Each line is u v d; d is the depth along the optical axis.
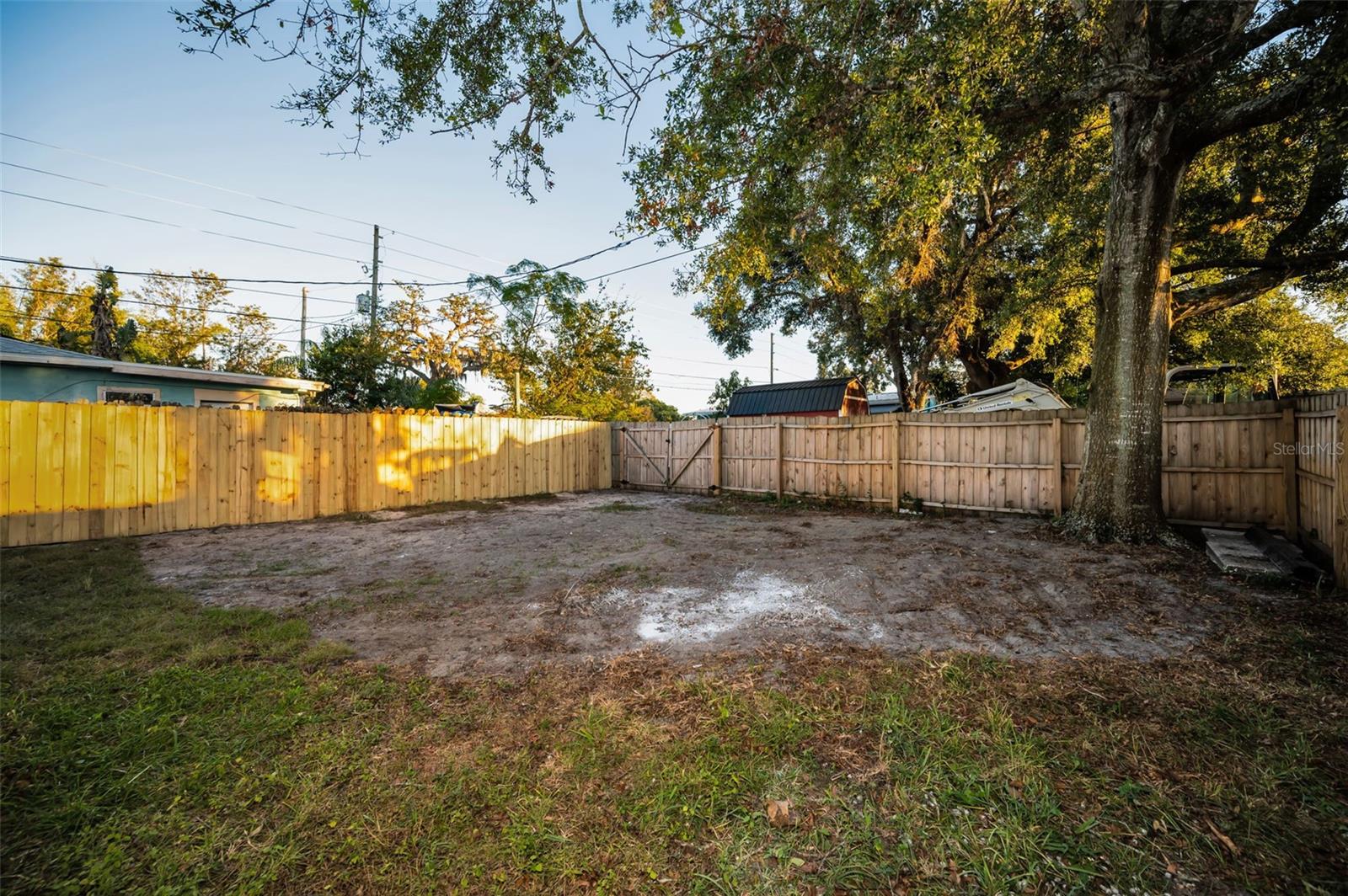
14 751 2.25
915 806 1.96
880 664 3.13
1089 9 5.15
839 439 9.62
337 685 2.89
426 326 18.95
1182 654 3.16
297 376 21.66
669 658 3.27
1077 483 7.05
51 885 1.62
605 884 1.65
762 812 1.95
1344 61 4.54
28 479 6.27
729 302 6.78
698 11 3.92
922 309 15.59
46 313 22.69
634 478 12.89
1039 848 1.76
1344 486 3.94
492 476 10.88
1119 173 5.86
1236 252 7.84
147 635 3.56
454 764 2.23
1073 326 13.89
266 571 5.29
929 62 4.39
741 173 5.18
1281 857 1.71
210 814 1.93
